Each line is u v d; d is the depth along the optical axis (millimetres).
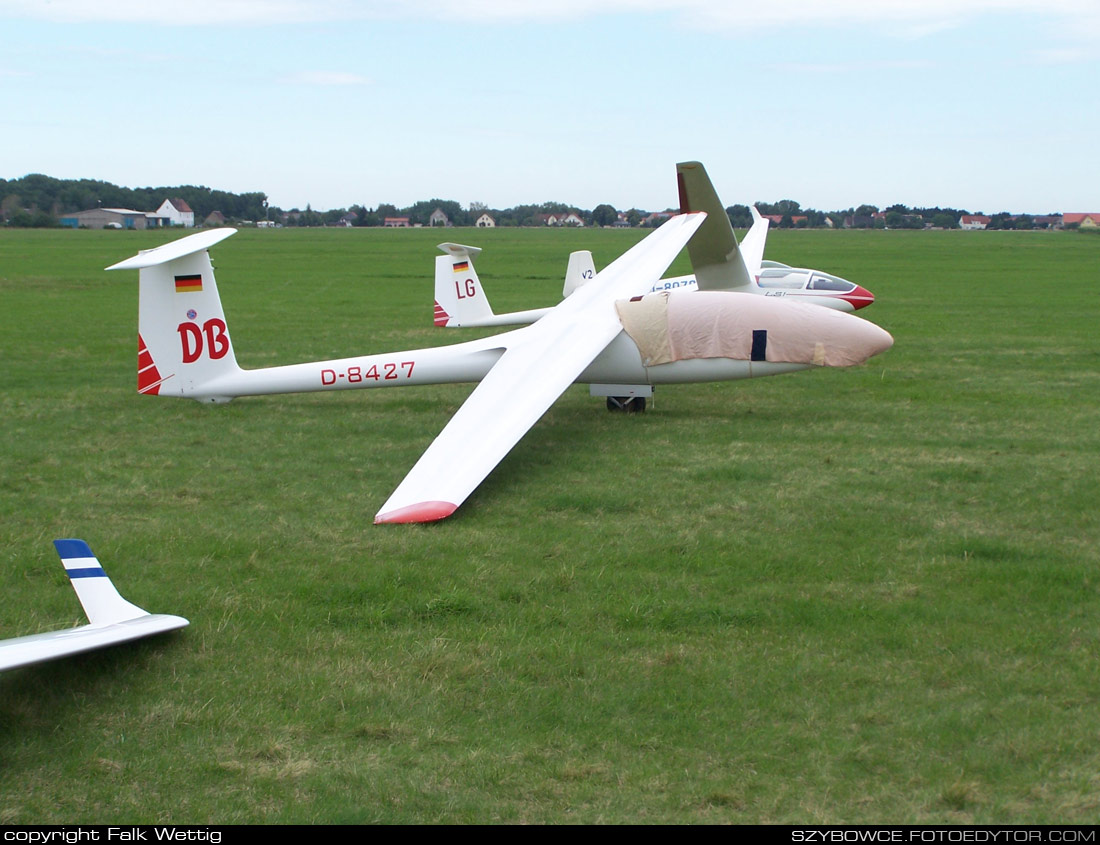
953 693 5266
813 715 5059
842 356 12445
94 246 69125
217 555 7422
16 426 11891
